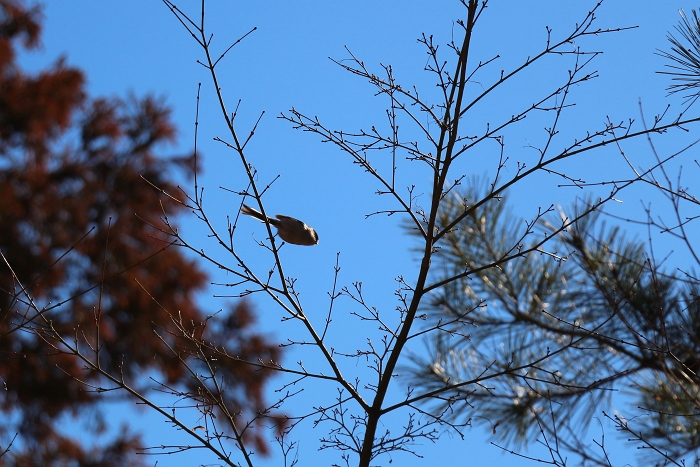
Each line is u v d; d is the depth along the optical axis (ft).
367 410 29.66
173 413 29.58
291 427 30.76
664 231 26.71
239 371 76.54
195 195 30.27
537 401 32.48
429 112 29.76
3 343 74.08
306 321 30.53
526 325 34.55
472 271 29.91
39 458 75.51
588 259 31.76
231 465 28.60
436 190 29.89
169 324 81.51
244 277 30.35
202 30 29.99
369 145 30.30
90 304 79.87
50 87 83.82
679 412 27.76
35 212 79.66
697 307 29.96
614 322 31.17
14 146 84.38
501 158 30.01
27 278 76.23
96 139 87.10
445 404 33.73
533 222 30.12
